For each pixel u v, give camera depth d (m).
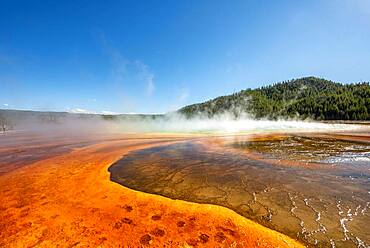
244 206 5.02
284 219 4.42
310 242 3.67
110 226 4.19
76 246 3.61
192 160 9.41
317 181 6.53
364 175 7.05
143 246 3.61
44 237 3.86
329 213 4.61
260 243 3.67
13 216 4.57
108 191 5.96
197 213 4.71
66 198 5.49
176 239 3.79
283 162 8.82
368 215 4.50
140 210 4.86
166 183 6.59
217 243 3.68
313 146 12.83
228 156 10.12
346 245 3.57
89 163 9.06
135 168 8.23
